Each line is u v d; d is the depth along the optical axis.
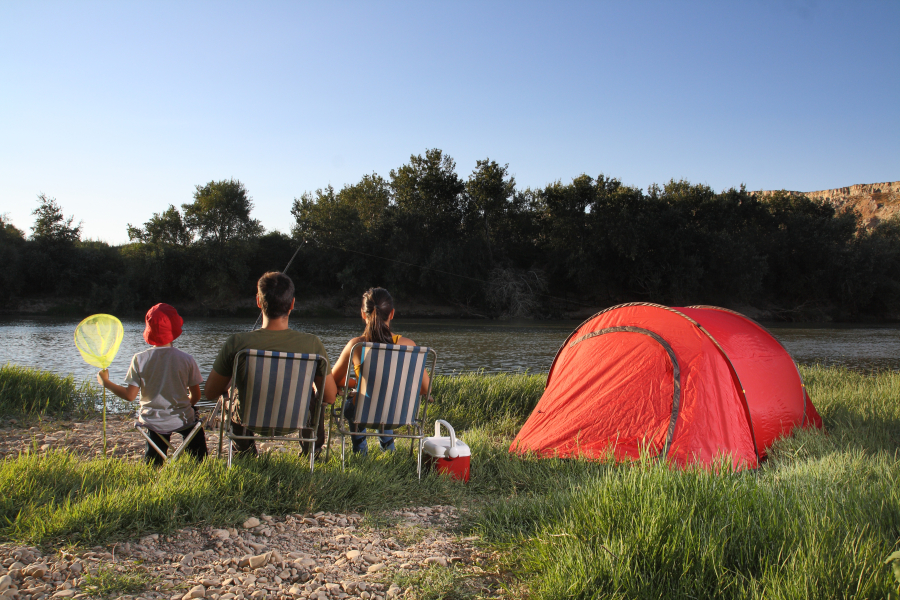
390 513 3.66
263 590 2.53
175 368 4.16
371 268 47.97
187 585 2.55
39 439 5.97
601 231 47.84
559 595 2.43
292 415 3.96
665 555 2.65
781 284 54.59
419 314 46.91
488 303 47.34
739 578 2.49
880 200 156.88
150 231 43.44
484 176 50.75
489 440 6.10
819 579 2.34
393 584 2.63
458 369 15.29
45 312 39.97
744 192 55.34
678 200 51.09
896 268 55.03
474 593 2.59
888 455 4.97
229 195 44.31
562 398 6.04
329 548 3.04
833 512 2.98
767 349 6.18
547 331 31.11
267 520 3.38
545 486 4.40
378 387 4.23
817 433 5.77
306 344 4.17
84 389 8.86
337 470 4.08
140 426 4.14
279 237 50.44
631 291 50.69
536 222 52.94
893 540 2.84
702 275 47.47
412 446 4.79
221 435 4.23
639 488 3.37
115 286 42.34
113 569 2.65
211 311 43.50
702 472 3.68
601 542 2.90
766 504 3.16
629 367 5.75
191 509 3.27
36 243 41.59
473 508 3.79
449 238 49.09
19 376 8.05
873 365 17.67
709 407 5.28
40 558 2.72
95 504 3.16
